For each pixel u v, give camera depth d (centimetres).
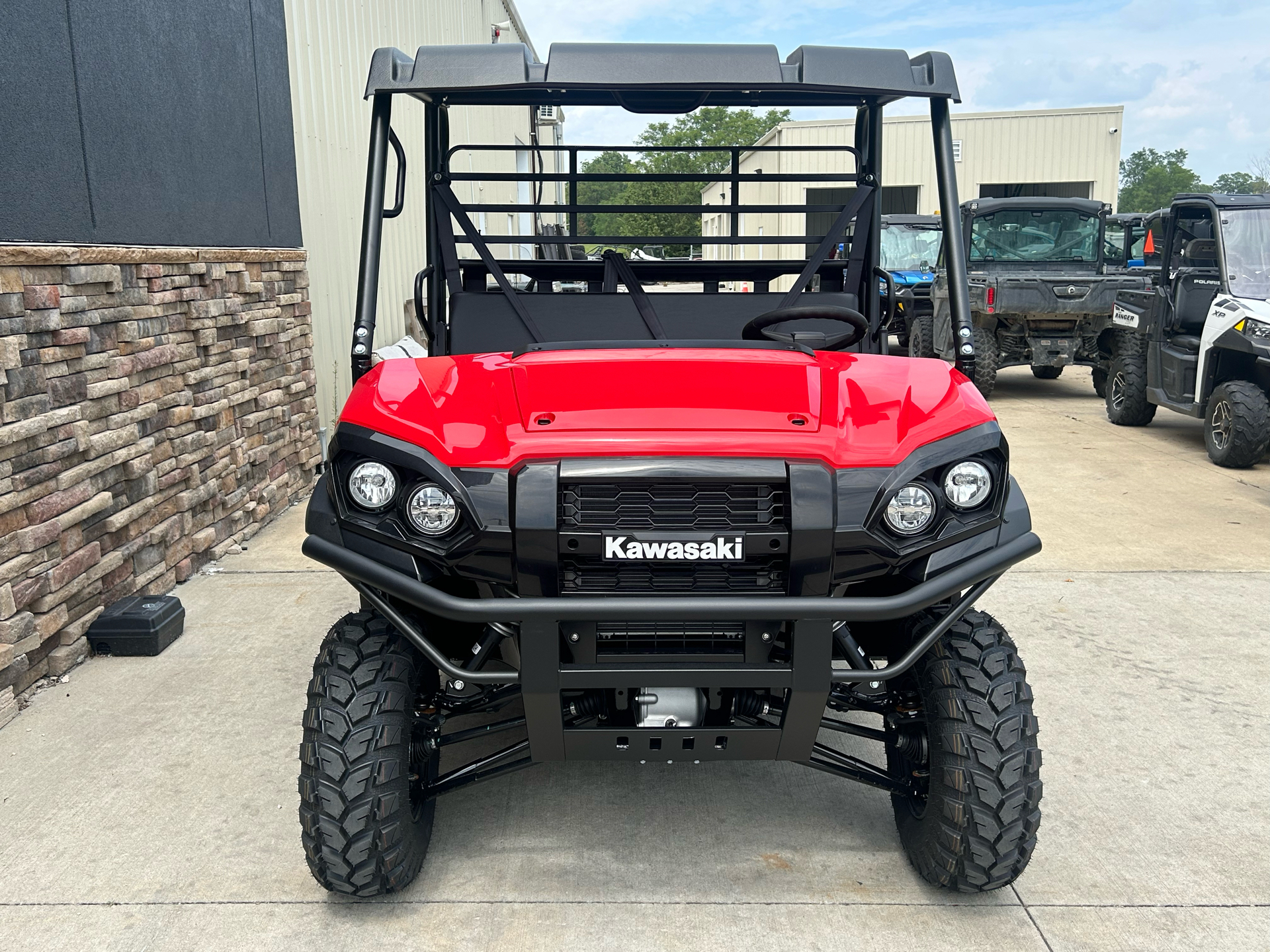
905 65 282
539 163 369
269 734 323
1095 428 899
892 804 278
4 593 329
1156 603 446
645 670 211
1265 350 668
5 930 231
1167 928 233
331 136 722
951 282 275
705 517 209
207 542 483
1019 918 236
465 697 258
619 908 240
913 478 215
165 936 229
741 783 300
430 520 214
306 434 629
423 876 252
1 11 329
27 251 336
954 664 232
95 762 305
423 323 326
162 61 446
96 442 379
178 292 452
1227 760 312
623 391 236
